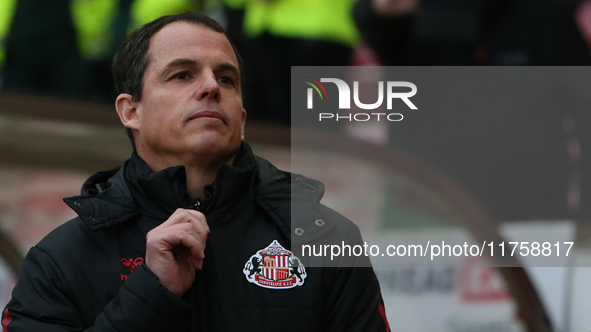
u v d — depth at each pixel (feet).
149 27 20.12
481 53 41.29
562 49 40.16
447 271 42.86
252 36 45.60
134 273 16.75
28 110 42.63
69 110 43.52
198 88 18.76
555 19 39.99
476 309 42.68
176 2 46.52
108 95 48.93
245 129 45.21
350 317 18.31
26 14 47.32
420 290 42.39
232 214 18.78
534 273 42.78
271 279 18.03
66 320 17.26
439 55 42.04
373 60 50.47
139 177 18.51
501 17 40.55
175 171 18.34
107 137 43.75
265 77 45.93
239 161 19.92
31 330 16.96
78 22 48.26
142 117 19.44
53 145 42.04
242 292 17.87
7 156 40.98
